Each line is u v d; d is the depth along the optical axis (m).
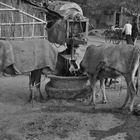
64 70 7.35
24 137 5.10
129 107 6.39
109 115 6.22
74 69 7.34
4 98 7.31
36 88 7.31
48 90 7.04
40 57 6.62
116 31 19.50
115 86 8.59
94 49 6.62
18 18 10.02
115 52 6.20
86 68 6.82
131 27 15.02
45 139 5.04
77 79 6.92
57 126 5.55
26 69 6.47
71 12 10.11
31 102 7.00
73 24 9.88
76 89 6.93
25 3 9.46
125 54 6.13
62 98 7.03
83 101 7.15
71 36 9.58
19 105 6.80
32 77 7.13
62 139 5.06
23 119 5.89
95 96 7.36
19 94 7.70
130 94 6.31
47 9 9.33
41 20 9.77
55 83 7.01
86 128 5.53
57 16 9.52
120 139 5.10
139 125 5.72
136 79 6.41
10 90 8.07
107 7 28.33
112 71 6.36
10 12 9.87
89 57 6.70
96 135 5.24
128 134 5.30
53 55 6.84
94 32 26.03
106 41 20.02
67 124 5.67
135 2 27.84
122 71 6.19
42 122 5.73
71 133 5.30
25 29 10.05
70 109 6.55
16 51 6.37
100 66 6.36
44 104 6.87
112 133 5.34
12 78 9.49
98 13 29.56
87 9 27.95
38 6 9.29
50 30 9.80
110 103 7.06
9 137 5.09
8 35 9.86
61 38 9.57
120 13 28.64
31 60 6.51
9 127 5.50
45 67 6.76
